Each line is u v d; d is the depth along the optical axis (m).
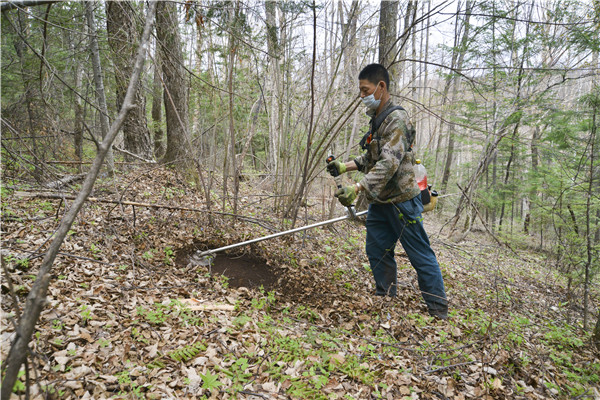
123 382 1.71
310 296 3.42
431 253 3.27
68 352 1.85
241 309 2.83
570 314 3.93
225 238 4.25
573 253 4.56
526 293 4.75
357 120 5.58
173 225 4.30
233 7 3.75
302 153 5.76
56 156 5.10
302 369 2.08
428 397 1.99
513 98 7.76
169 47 5.08
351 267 4.28
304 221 5.73
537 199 7.69
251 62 4.96
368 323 2.90
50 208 3.84
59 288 2.47
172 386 1.78
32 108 4.79
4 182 4.13
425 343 2.53
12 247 2.87
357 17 4.63
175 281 3.15
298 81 5.36
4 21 3.85
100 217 3.88
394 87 5.22
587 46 5.81
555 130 6.43
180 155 6.26
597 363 2.63
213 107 4.93
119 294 2.65
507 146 9.83
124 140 7.84
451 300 3.71
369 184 3.04
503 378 2.23
